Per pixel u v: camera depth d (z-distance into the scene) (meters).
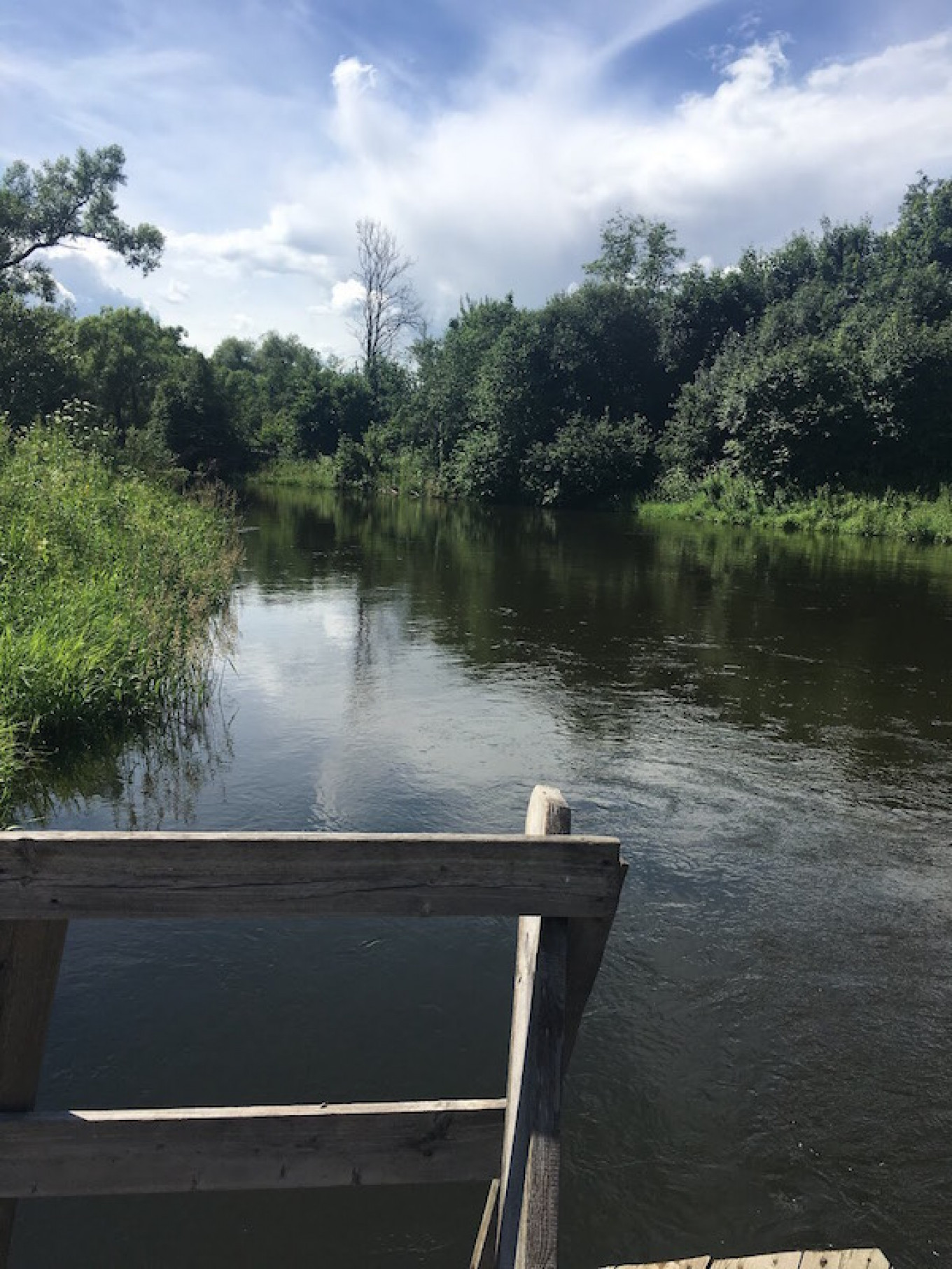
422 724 7.81
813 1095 3.54
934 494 29.14
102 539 10.38
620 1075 3.62
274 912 1.86
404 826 5.69
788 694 9.09
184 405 41.16
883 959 4.48
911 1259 2.82
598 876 1.94
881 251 55.97
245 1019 3.86
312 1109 2.13
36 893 1.81
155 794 6.01
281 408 63.34
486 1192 3.01
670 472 36.25
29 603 7.81
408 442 49.75
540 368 41.06
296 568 16.78
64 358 29.61
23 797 5.85
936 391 30.91
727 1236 2.89
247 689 8.65
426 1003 4.03
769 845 5.70
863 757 7.34
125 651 7.63
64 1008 3.88
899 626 12.62
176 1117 2.07
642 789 6.54
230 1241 2.78
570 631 11.87
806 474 31.52
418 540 22.52
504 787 6.44
